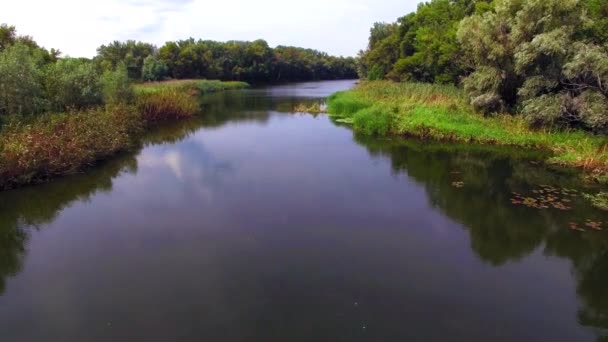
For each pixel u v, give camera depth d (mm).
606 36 18016
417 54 38469
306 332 5758
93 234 9008
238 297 6609
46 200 11117
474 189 12133
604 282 7191
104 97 22875
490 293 6777
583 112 15805
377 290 6809
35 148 12438
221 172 13844
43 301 6559
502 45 19734
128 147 17438
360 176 13500
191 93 45594
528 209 10469
